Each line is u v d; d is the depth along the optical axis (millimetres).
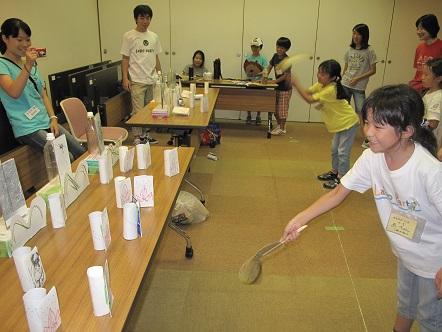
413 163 1199
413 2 6008
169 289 2277
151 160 2246
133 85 4852
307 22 6199
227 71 6516
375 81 6387
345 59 5367
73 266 1248
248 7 6191
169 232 2906
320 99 3510
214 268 2494
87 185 1864
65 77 4363
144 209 1648
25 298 927
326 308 2158
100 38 6398
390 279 2434
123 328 1000
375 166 1359
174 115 3406
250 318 2066
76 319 1016
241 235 2910
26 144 2965
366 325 2039
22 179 2912
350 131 3652
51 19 4598
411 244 1330
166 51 6473
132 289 1143
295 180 4031
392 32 6160
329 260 2623
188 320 2039
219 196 3592
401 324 1648
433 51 3920
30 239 1401
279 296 2248
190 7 6246
